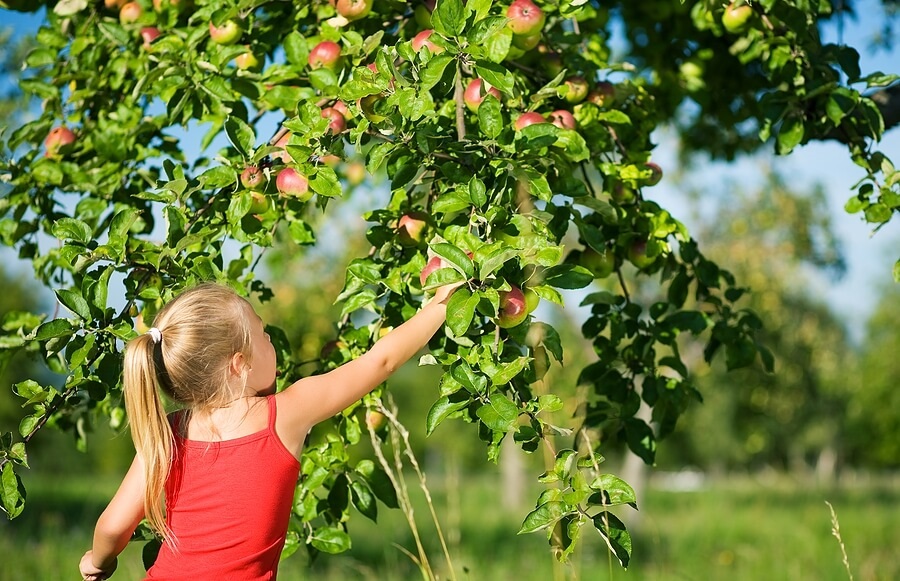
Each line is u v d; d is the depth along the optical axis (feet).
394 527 29.17
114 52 10.25
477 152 7.06
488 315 6.22
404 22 9.03
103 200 9.68
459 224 7.54
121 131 9.43
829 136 9.95
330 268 28.86
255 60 9.16
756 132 15.16
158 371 7.04
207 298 7.22
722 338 10.15
